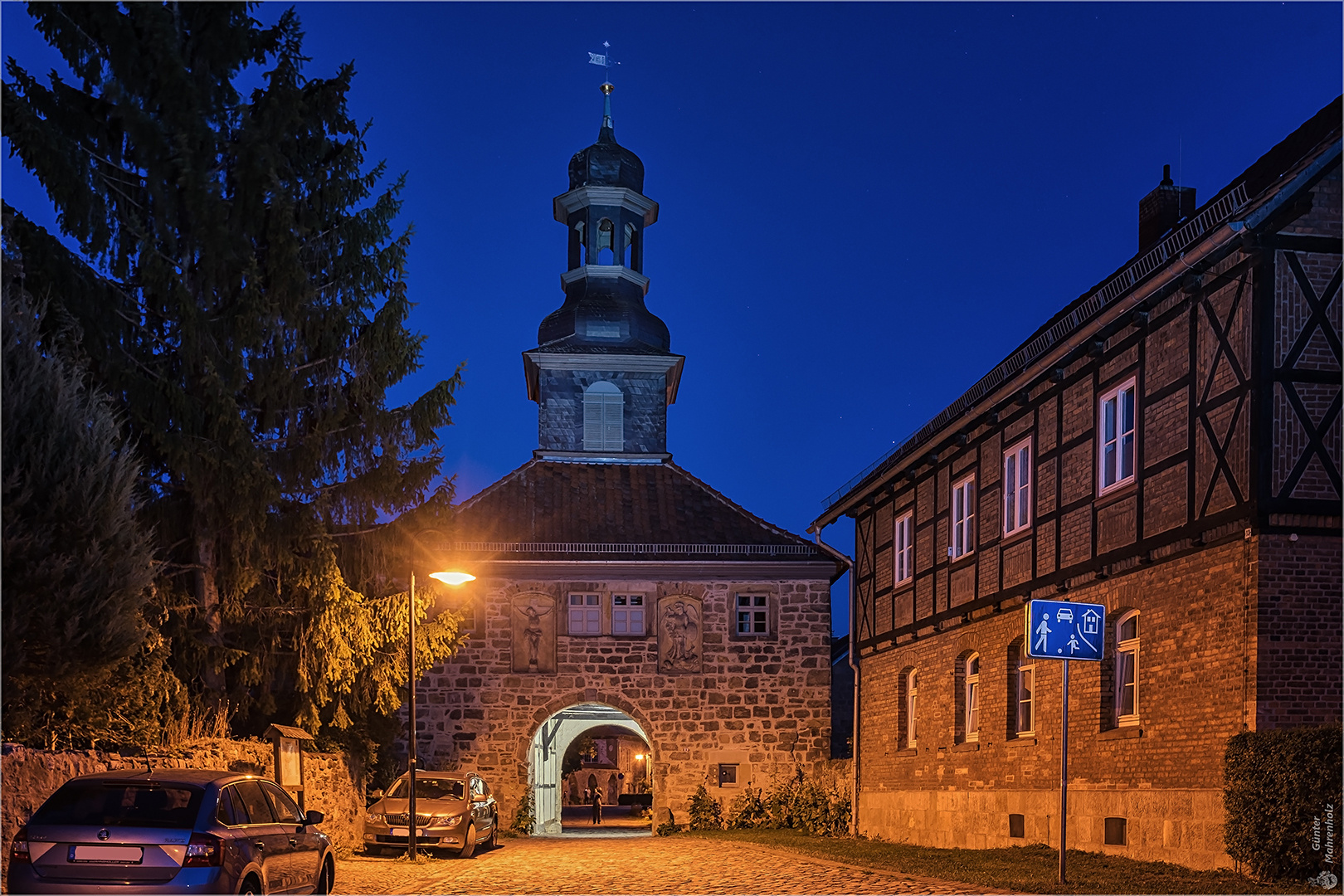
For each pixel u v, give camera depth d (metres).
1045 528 17.98
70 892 9.04
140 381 17.80
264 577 20.47
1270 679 12.88
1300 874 11.89
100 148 18.84
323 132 21.03
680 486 35.72
